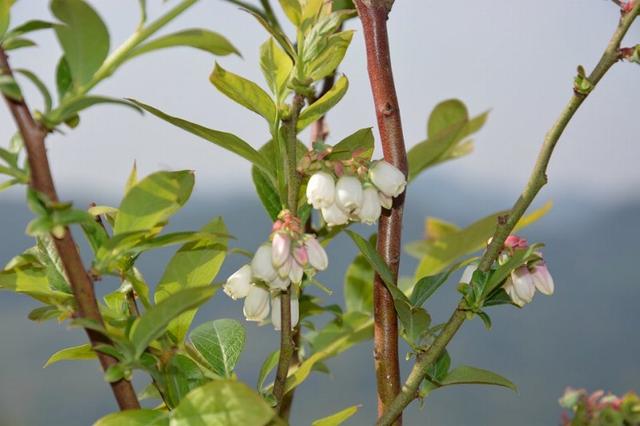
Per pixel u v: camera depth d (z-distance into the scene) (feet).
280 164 1.55
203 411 1.40
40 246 1.52
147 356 1.50
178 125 1.52
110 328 1.47
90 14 1.36
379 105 1.58
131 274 1.55
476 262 1.62
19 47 1.42
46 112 1.37
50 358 1.59
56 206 1.36
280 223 1.50
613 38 1.51
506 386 1.59
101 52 1.38
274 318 1.57
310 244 1.51
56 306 1.52
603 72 1.50
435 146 1.87
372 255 1.55
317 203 1.53
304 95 1.50
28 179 1.38
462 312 1.55
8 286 1.53
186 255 1.57
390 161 1.58
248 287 1.56
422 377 1.56
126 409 1.45
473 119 2.01
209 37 1.39
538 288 1.57
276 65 1.55
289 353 1.52
